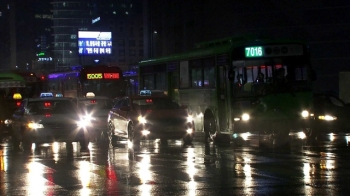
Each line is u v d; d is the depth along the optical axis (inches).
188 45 2581.2
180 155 697.0
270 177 495.5
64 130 823.1
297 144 809.5
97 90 1745.8
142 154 720.3
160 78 1098.7
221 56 833.5
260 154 684.7
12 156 727.1
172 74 1050.7
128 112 876.6
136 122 839.7
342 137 936.9
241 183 464.4
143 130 831.1
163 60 1081.4
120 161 644.1
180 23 2662.4
